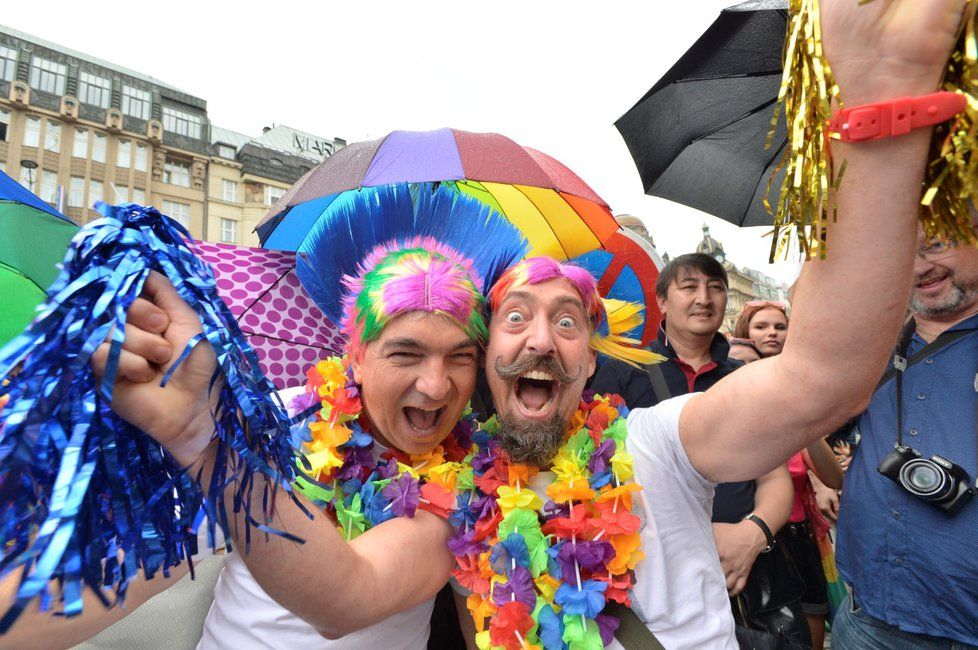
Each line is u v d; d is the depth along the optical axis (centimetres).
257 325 197
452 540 106
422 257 118
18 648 73
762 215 251
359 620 80
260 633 107
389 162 195
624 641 102
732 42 214
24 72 2639
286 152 3384
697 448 103
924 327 157
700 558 111
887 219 66
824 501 245
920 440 145
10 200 165
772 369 87
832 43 63
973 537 132
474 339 113
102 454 54
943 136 63
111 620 85
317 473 115
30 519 49
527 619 102
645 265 278
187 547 60
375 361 112
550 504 114
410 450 119
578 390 117
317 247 163
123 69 2953
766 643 148
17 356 51
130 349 55
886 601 146
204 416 60
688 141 252
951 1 58
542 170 213
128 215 61
